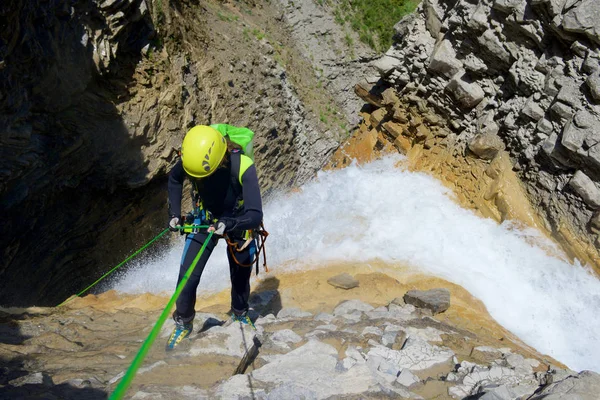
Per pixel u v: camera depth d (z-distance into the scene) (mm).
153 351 4375
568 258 10164
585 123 9805
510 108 11891
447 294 7086
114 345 4637
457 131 13641
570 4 10016
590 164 9836
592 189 9867
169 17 10492
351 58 17469
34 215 7953
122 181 9172
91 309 6473
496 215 11438
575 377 3584
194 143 3838
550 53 10883
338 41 17453
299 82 15609
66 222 8703
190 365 4129
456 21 12867
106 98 8766
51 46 7492
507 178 11641
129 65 9445
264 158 13203
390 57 15008
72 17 7785
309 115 15391
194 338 4422
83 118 8398
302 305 7070
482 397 3740
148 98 9562
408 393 3818
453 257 9992
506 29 11625
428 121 14219
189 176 3951
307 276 8242
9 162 7191
